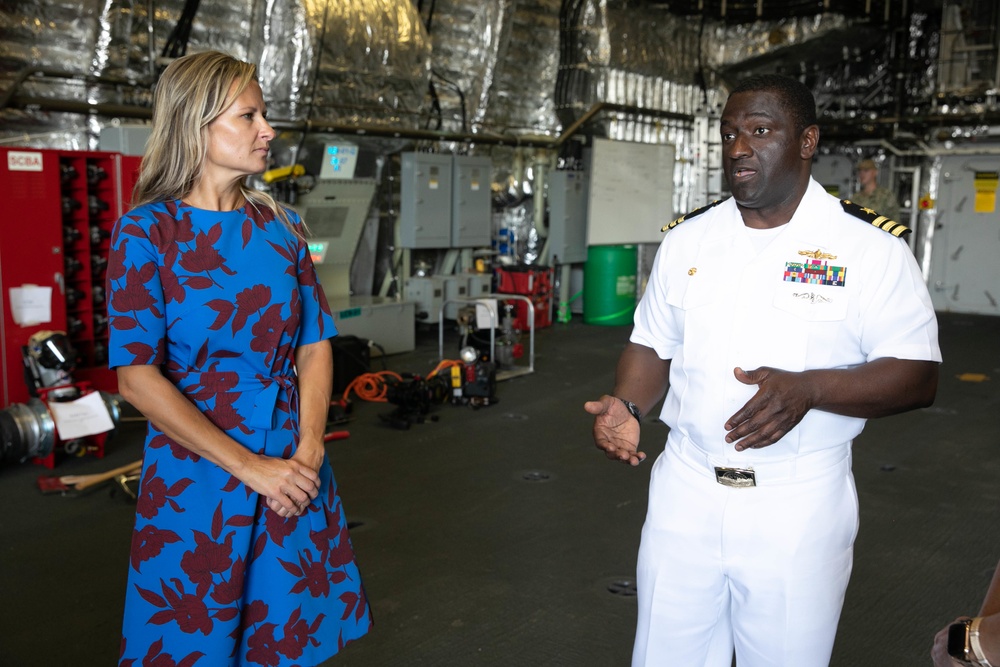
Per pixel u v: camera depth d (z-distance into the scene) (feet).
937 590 9.91
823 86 35.83
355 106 23.58
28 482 13.46
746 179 4.90
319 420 5.54
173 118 4.96
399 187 26.40
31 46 17.92
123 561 10.56
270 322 5.23
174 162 4.99
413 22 23.95
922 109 33.65
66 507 12.39
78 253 16.47
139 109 19.40
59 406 13.98
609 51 29.76
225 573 5.08
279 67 21.47
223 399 5.14
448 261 27.12
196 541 5.08
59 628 8.91
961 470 14.46
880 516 12.29
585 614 9.28
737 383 5.02
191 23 19.99
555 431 16.63
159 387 4.89
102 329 17.19
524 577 10.18
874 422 17.51
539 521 12.00
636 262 30.30
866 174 24.79
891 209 24.63
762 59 34.12
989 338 28.17
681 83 33.55
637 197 31.37
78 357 16.33
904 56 33.73
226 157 5.01
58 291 15.65
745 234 5.17
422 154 24.94
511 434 16.43
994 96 32.17
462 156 26.37
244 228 5.18
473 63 27.27
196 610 5.10
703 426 5.14
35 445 13.76
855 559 10.77
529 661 8.31
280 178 19.92
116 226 4.90
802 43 33.09
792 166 4.91
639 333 5.84
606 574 10.29
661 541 5.34
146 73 19.80
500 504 12.65
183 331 5.01
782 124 4.82
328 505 5.57
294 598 5.24
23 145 18.13
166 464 5.09
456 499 12.85
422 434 16.39
